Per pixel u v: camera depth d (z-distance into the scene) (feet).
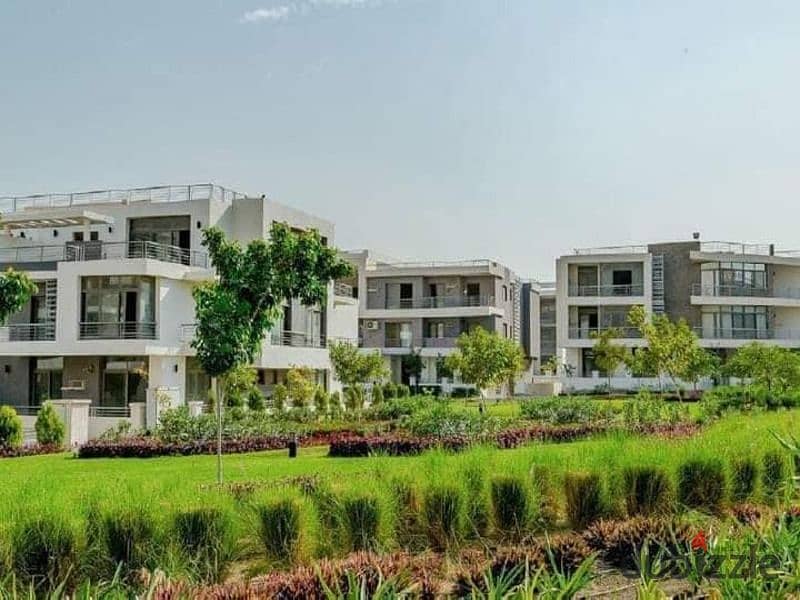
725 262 180.34
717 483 34.50
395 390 134.10
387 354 189.16
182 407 82.64
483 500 31.24
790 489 27.81
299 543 26.58
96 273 106.01
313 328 133.69
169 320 108.99
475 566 23.12
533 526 31.55
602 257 179.11
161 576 17.28
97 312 107.65
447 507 29.68
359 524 27.86
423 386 180.55
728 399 88.17
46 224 117.29
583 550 24.93
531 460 34.01
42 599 22.94
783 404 89.56
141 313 106.42
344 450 64.13
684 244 181.57
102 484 31.22
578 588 14.64
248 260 52.37
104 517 25.00
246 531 26.84
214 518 25.62
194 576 24.48
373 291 193.47
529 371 217.97
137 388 108.06
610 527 27.40
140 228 119.55
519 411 87.51
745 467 35.55
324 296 54.70
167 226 118.32
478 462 32.60
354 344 142.20
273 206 123.24
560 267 181.68
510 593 14.58
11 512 24.93
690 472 34.45
